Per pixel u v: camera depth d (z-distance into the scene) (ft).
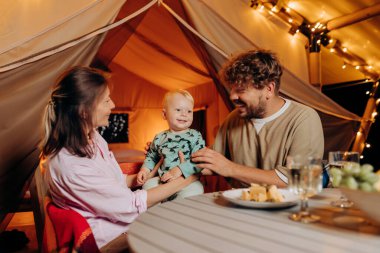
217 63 8.77
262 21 10.53
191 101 6.55
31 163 6.95
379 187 2.49
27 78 6.75
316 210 3.07
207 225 2.67
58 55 7.02
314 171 2.85
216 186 11.27
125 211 3.83
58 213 3.24
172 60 14.98
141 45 14.44
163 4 7.98
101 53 11.87
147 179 5.80
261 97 4.85
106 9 7.52
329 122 11.51
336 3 10.44
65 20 7.06
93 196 3.75
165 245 2.22
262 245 2.19
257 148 5.24
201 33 8.47
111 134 19.48
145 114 20.43
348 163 3.03
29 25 7.05
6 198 6.61
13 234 8.12
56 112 3.82
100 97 4.02
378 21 10.46
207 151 4.57
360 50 12.30
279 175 4.40
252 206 3.15
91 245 2.97
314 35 11.75
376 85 12.96
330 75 14.93
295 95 10.44
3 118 6.48
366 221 2.70
